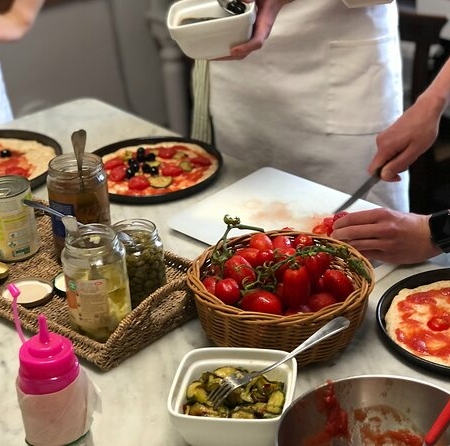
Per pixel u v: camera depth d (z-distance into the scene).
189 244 1.42
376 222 1.27
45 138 1.86
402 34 2.28
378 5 1.75
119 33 3.19
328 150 1.87
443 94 1.51
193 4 1.44
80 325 1.10
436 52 2.55
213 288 1.08
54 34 3.01
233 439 0.91
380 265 1.30
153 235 1.17
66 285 1.09
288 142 1.91
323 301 1.07
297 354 1.02
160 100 3.48
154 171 1.69
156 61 3.37
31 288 1.24
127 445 0.96
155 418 1.00
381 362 1.09
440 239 1.25
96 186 1.29
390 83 1.82
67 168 1.29
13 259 1.33
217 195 1.57
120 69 3.28
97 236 1.08
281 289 1.08
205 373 0.97
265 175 1.66
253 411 0.91
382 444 0.94
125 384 1.06
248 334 1.04
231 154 2.03
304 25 1.75
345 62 1.78
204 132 2.11
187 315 1.18
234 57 1.43
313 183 1.62
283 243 1.16
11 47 2.91
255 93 1.89
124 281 1.09
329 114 1.83
